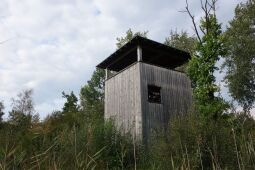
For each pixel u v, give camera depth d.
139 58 18.20
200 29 17.41
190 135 10.77
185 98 19.59
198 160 9.13
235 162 9.23
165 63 21.75
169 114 18.25
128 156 12.05
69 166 4.39
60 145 5.10
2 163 4.13
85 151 4.70
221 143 10.02
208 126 11.34
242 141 5.91
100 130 13.77
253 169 5.45
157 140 13.77
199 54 17.03
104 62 21.38
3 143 4.76
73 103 41.34
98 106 39.22
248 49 36.34
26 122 7.63
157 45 18.67
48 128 5.83
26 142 5.21
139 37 17.72
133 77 18.36
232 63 38.12
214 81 16.23
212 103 15.33
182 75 20.19
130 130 15.92
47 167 4.27
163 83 18.84
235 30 37.94
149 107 17.47
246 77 36.50
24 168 4.30
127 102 18.47
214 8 17.33
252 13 38.00
